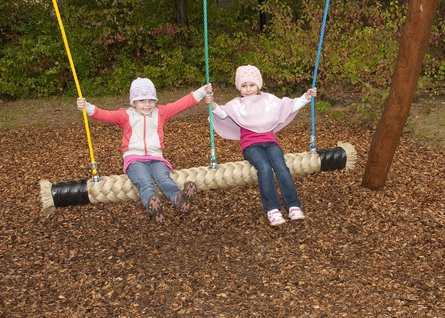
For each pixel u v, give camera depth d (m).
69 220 5.38
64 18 12.62
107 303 3.93
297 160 4.64
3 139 8.75
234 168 4.50
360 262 4.35
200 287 4.08
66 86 12.49
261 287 4.04
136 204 5.66
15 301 4.02
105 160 7.34
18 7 13.07
